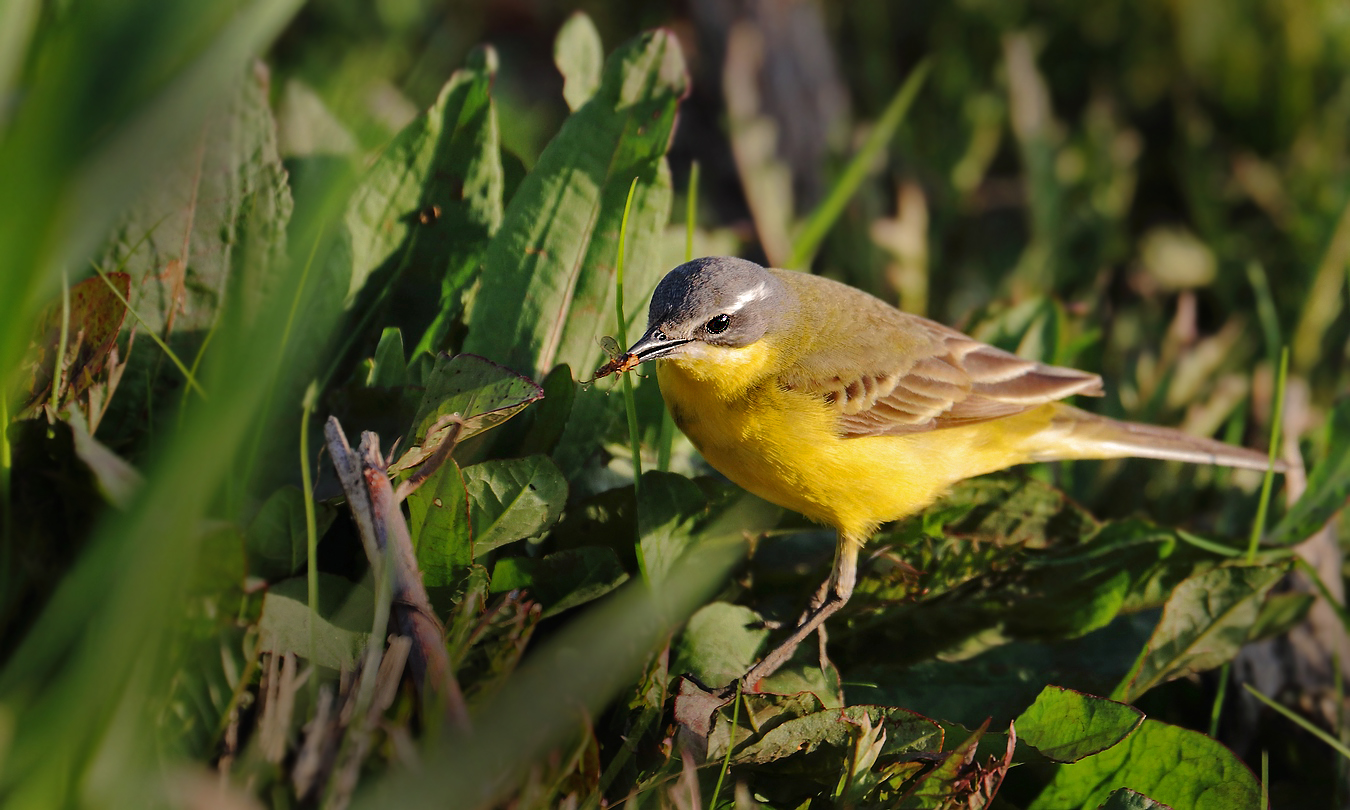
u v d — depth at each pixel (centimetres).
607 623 531
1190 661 730
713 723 580
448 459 604
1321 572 863
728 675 667
